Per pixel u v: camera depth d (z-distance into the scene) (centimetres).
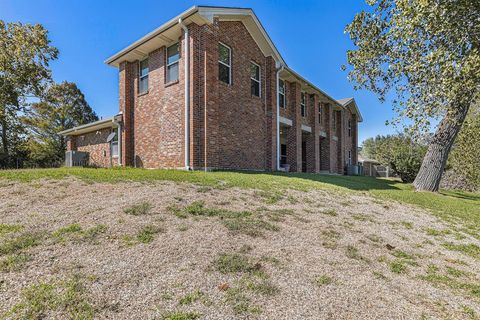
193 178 704
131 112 1259
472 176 1416
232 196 577
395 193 941
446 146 1071
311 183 872
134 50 1159
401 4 589
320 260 345
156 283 256
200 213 448
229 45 1095
